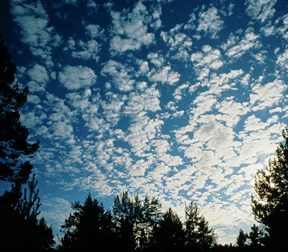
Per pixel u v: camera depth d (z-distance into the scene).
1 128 13.62
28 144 14.53
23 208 16.89
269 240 17.23
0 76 14.25
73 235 24.70
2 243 15.78
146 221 31.58
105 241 24.92
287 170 16.59
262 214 17.45
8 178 13.88
